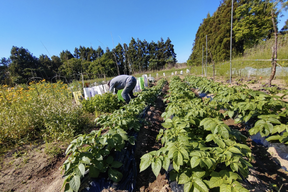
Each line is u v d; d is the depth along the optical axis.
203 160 1.31
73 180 1.49
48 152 2.85
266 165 2.25
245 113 2.81
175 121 2.18
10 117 3.70
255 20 14.73
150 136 3.45
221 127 1.68
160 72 30.83
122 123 2.51
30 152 2.92
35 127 3.80
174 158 1.37
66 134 3.21
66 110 3.85
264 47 9.27
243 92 3.07
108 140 1.86
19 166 2.52
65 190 1.52
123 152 2.31
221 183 1.25
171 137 1.89
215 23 19.20
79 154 1.66
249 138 2.96
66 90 8.27
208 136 1.71
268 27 14.59
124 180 1.97
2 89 5.45
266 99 2.61
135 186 2.10
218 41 17.77
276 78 6.71
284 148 2.16
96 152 1.83
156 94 5.95
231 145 1.54
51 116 3.59
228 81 8.05
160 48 44.50
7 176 2.29
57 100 5.09
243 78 8.16
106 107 5.12
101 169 1.82
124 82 5.25
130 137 2.40
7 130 3.14
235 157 1.37
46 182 2.19
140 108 3.51
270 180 1.98
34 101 4.52
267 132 2.00
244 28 15.02
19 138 3.31
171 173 1.72
